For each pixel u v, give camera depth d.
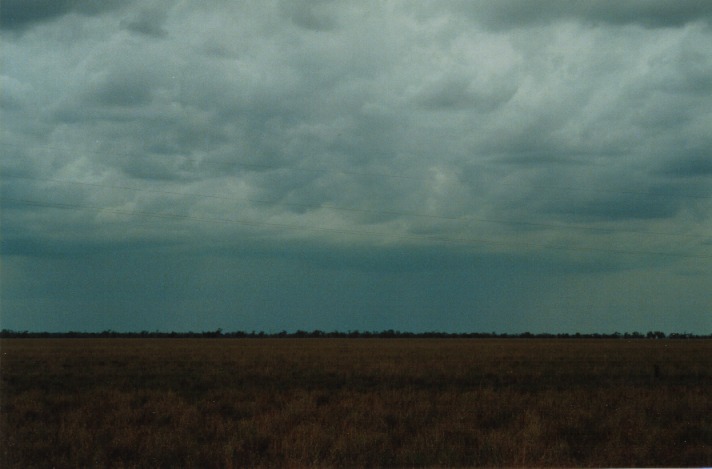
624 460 14.55
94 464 14.02
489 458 14.27
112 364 48.56
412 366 44.94
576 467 13.80
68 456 14.97
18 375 37.31
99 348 89.19
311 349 85.69
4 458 14.42
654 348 90.19
